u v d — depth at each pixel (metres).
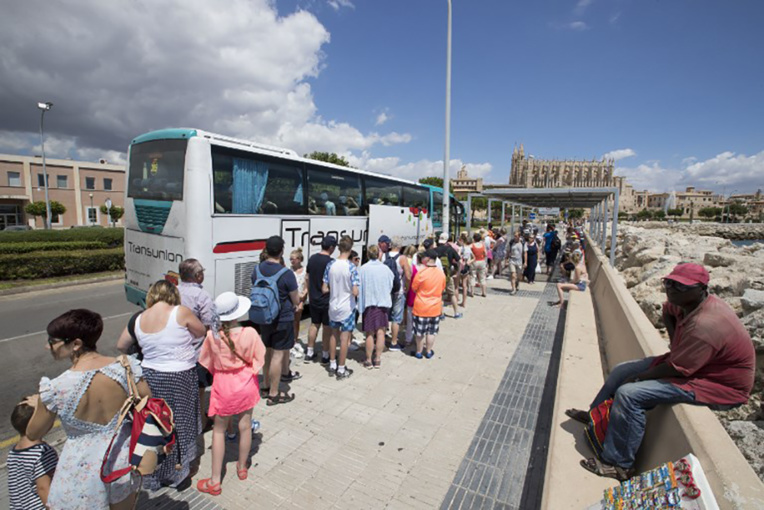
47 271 13.59
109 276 14.49
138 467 2.37
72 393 2.21
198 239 6.21
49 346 2.30
